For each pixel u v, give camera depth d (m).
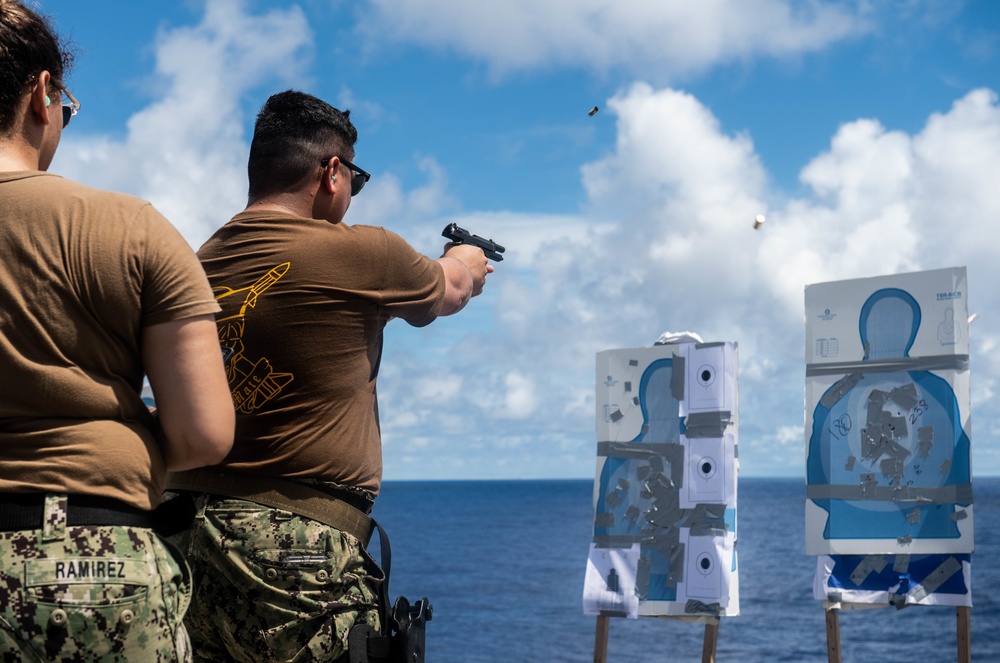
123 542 1.56
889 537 4.50
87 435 1.56
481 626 34.31
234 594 2.18
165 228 1.69
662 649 29.11
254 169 2.39
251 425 2.21
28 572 1.47
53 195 1.60
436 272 2.50
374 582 2.28
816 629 31.61
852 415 4.68
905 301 4.61
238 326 2.22
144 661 1.56
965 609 4.32
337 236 2.27
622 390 5.50
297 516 2.19
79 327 1.58
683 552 5.18
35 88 1.66
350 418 2.29
